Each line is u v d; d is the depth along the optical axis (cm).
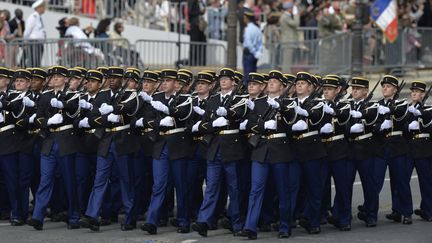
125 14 7975
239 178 3969
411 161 4331
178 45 6794
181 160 4022
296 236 3994
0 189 4369
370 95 4244
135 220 4131
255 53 6550
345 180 4141
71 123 4138
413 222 4366
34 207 4184
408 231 4119
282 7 7650
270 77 3931
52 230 4119
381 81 4344
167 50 6900
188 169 4050
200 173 4188
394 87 4303
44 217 4300
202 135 4016
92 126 4109
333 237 3969
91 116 4106
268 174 3916
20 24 7094
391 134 4284
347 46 7444
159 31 7888
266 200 4062
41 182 4109
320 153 4016
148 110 4072
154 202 4016
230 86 3988
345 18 7756
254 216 3884
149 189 4303
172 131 4028
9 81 4269
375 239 3919
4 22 6919
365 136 4209
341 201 4144
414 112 4284
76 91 4172
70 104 4103
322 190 4066
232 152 3931
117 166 4097
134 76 4156
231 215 3969
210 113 3975
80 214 4181
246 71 6575
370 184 4219
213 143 3962
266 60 7225
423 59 8031
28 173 4244
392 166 4297
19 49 6500
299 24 7650
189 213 4066
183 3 7844
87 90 4256
